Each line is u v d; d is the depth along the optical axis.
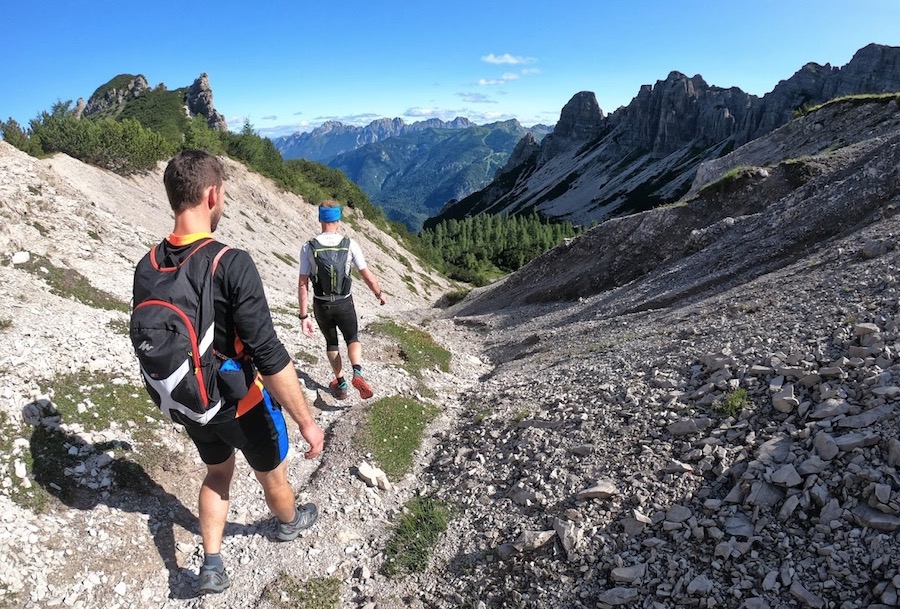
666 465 5.39
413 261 83.88
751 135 167.12
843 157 25.14
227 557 4.94
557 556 4.74
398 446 7.29
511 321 24.56
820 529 4.12
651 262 26.56
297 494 6.00
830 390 5.31
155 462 5.64
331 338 7.92
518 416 7.58
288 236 53.62
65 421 5.43
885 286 7.65
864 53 151.50
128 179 40.31
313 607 4.57
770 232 18.19
